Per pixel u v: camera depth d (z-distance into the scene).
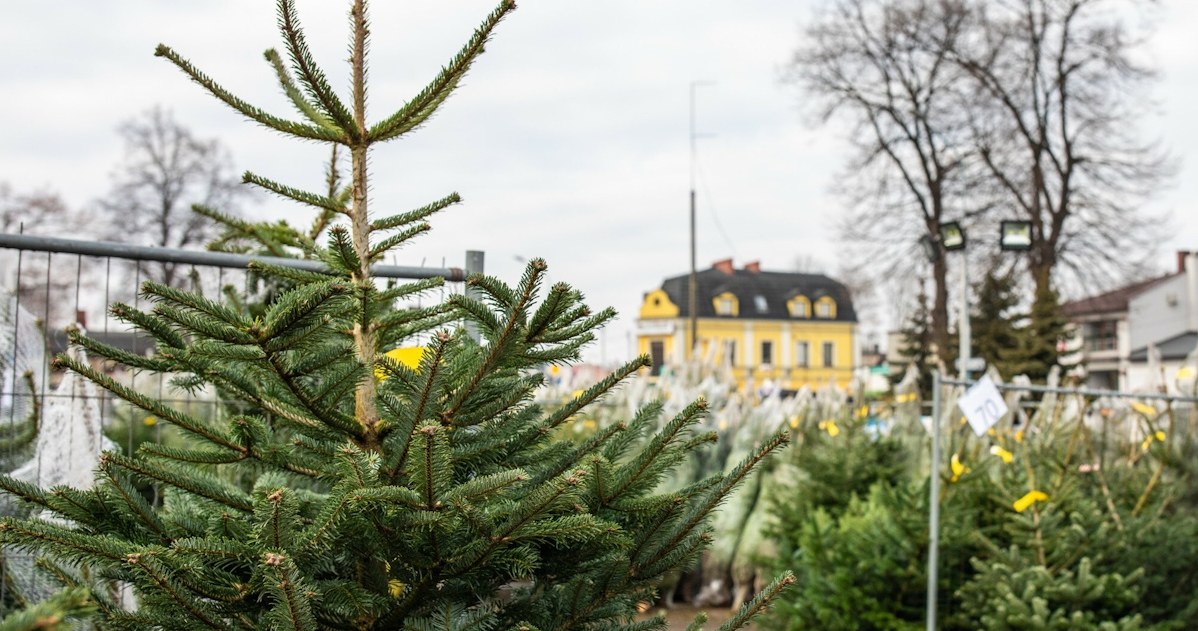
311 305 2.91
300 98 3.66
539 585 3.40
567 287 3.05
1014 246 14.57
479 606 3.36
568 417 3.58
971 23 38.28
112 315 2.98
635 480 3.30
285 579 2.70
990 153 38.25
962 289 15.08
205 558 3.03
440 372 3.06
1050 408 11.34
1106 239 36.81
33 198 39.22
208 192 39.25
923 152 39.19
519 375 3.50
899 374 41.34
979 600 7.93
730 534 11.42
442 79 3.53
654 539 3.37
